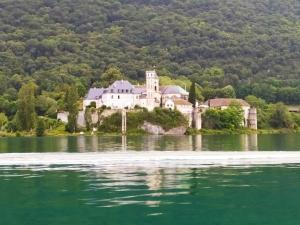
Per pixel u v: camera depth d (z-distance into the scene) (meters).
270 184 75.44
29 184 76.50
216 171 89.88
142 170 91.31
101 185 74.75
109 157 112.88
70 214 57.16
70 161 106.62
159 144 171.12
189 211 58.31
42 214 57.31
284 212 58.12
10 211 58.78
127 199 64.56
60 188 72.69
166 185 74.50
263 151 128.62
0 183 77.62
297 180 79.25
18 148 153.00
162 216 56.09
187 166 97.44
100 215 56.59
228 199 64.69
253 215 56.75
